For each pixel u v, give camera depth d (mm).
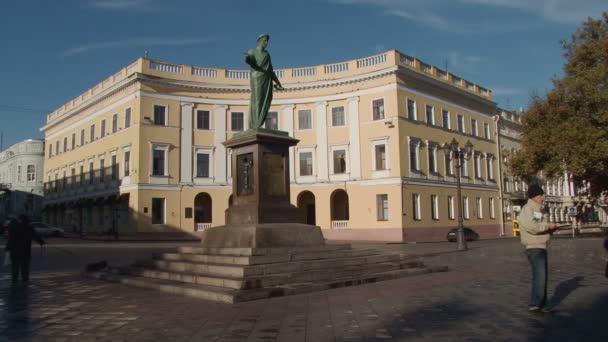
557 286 11906
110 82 47250
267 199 14938
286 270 12203
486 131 55594
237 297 10219
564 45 36938
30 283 14062
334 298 10633
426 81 45781
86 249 29531
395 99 42656
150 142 42688
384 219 42406
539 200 8797
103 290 12383
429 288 11992
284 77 46219
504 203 56844
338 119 45281
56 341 7371
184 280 12391
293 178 45562
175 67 44312
